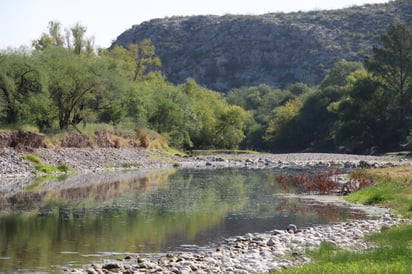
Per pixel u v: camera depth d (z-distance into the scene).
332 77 172.25
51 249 21.27
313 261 17.67
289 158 96.50
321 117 158.62
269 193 42.69
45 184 47.06
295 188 46.72
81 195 39.72
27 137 61.44
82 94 79.12
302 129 161.25
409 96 121.50
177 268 17.41
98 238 23.69
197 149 134.38
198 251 21.20
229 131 141.88
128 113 97.62
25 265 18.53
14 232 24.77
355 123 124.44
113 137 84.81
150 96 108.06
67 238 23.56
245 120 176.25
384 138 125.12
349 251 18.17
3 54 67.50
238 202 36.94
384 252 16.95
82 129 79.12
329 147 151.88
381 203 35.38
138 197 39.12
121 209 32.84
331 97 159.38
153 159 83.81
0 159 55.56
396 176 46.44
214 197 39.75
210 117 136.62
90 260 19.45
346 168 71.06
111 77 85.94
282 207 34.47
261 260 18.27
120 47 128.12
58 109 77.38
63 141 70.56
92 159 70.25
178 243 22.84
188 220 29.05
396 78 125.06
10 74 66.62
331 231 24.34
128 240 23.36
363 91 124.06
